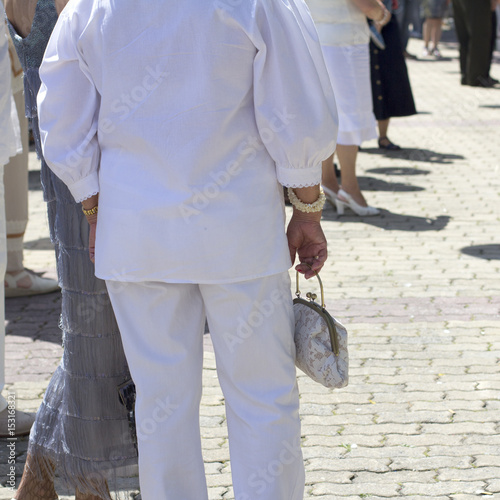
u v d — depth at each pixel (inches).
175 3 109.8
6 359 227.5
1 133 167.6
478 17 706.2
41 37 134.6
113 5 111.8
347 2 330.3
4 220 175.0
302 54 113.6
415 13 1149.1
